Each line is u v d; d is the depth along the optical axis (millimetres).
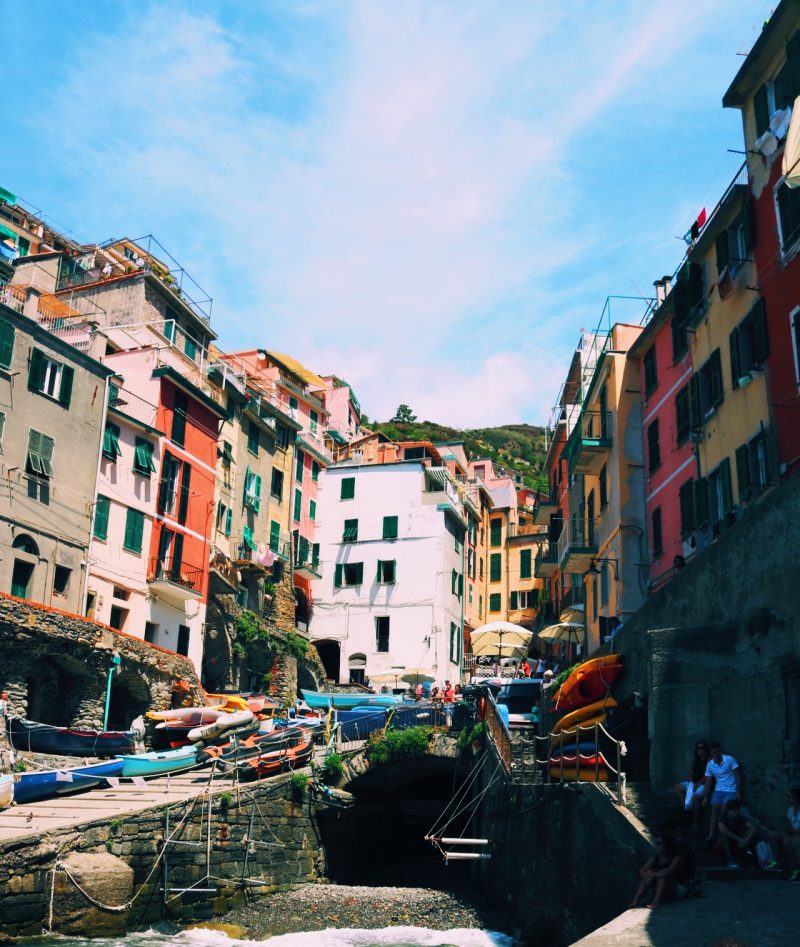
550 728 32469
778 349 24844
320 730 38000
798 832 14469
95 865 23047
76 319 50281
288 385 70562
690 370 31734
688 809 17031
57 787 27250
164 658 37531
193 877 26703
